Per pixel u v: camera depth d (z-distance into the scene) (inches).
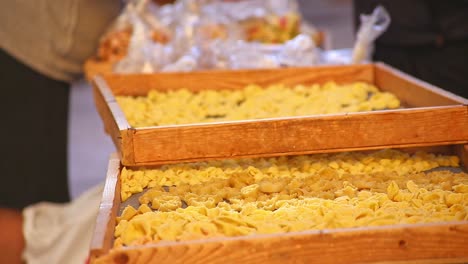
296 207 50.4
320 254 42.6
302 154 60.5
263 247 42.2
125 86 84.8
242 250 42.1
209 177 59.4
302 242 42.4
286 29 125.2
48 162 116.0
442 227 43.1
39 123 114.0
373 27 94.8
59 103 114.9
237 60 97.1
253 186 55.6
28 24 108.8
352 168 60.7
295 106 79.0
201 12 118.2
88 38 110.8
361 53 95.7
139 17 113.3
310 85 87.7
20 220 112.6
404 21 111.9
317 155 63.7
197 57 98.1
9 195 115.2
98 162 187.8
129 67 97.4
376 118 58.5
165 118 74.5
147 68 96.5
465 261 43.3
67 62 112.0
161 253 41.8
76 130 213.3
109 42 108.0
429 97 70.0
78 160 189.3
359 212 48.1
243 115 75.5
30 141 114.3
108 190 52.1
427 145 59.8
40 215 111.4
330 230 42.7
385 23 95.1
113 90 84.6
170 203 52.2
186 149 56.8
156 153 56.5
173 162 57.0
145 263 41.8
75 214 106.7
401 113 58.6
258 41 123.0
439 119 59.2
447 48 112.1
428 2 111.0
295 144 58.0
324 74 87.5
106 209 47.9
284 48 99.3
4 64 110.8
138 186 56.9
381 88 85.6
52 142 116.0
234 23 118.0
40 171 115.6
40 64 111.0
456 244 43.2
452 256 43.4
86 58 112.7
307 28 132.5
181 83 86.0
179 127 56.4
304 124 57.7
